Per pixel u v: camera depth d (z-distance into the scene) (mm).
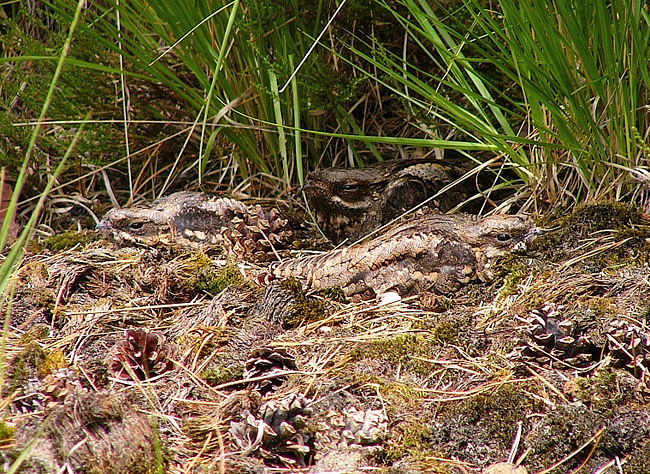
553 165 8609
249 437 5273
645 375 5883
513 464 5254
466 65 8102
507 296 7281
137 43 9711
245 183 10617
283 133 9820
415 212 9359
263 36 9586
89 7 10711
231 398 5637
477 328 6793
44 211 10445
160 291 7875
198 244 8977
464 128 9727
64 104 10234
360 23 10023
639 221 7984
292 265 8109
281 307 7258
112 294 7895
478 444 5430
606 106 7895
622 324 6223
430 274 7656
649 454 5203
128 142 10312
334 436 5441
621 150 8086
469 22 9133
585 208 8055
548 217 8422
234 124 9562
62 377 5906
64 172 10812
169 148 10523
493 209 9203
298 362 6426
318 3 9602
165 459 5027
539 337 6160
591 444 5336
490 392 5797
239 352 6578
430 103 9508
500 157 9008
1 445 4824
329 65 10094
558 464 5238
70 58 9336
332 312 7375
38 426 5027
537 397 5723
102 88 10227
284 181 10320
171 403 5840
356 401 5805
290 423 5309
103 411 5027
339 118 10492
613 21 7617
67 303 7648
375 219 9422
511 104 9555
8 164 10250
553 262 7730
